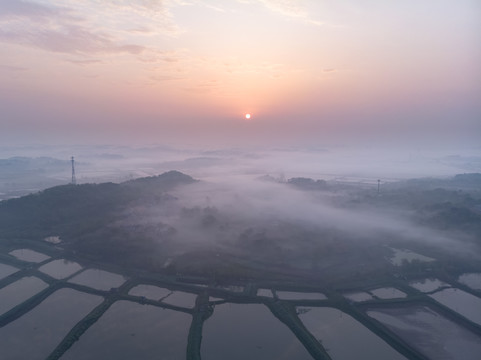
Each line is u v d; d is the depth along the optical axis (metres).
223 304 82.38
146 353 64.62
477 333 70.19
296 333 70.06
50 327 73.50
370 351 65.50
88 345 66.94
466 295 86.50
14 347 66.50
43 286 92.69
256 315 78.00
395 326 73.19
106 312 79.06
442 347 66.06
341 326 73.56
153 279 93.69
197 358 61.62
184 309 79.50
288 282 91.31
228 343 67.94
